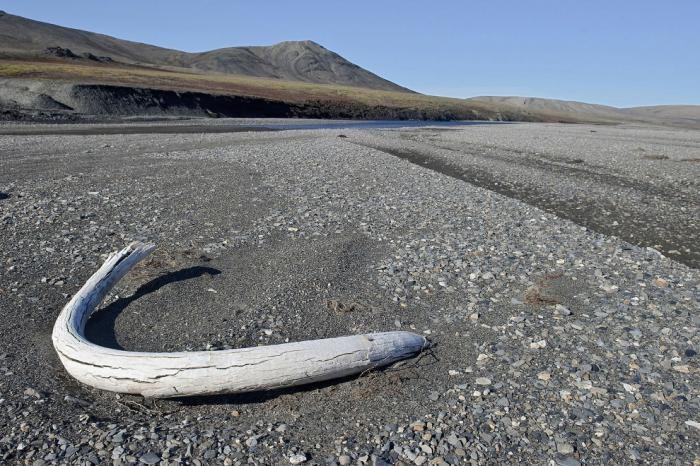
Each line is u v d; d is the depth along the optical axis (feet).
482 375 22.35
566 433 18.51
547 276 33.78
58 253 35.35
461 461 17.06
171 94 233.35
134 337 24.77
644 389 21.30
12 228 39.99
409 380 21.94
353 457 17.13
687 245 44.29
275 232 41.42
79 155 80.38
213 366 19.92
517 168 85.40
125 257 30.25
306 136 136.67
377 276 33.12
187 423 18.94
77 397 20.22
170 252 35.53
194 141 109.91
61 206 46.96
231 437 18.07
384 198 55.52
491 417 19.38
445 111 437.58
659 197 63.93
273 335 25.27
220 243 38.29
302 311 27.84
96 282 27.35
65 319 23.62
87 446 17.28
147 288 30.19
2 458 16.53
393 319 27.55
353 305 28.58
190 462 16.69
